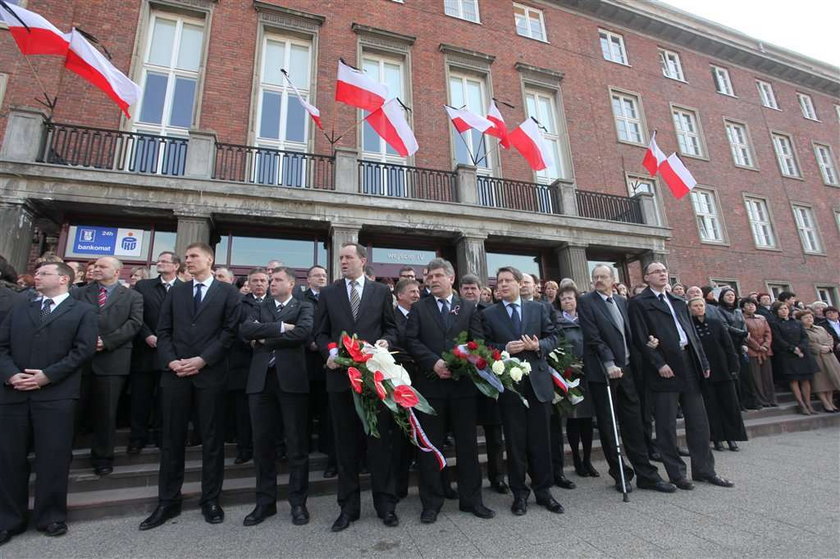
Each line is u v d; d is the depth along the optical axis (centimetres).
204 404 331
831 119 1919
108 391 384
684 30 1625
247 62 987
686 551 263
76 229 741
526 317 365
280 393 331
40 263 437
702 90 1636
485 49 1286
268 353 337
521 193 1066
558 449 407
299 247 865
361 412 292
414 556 264
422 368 342
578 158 1310
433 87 1172
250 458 425
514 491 336
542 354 356
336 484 396
